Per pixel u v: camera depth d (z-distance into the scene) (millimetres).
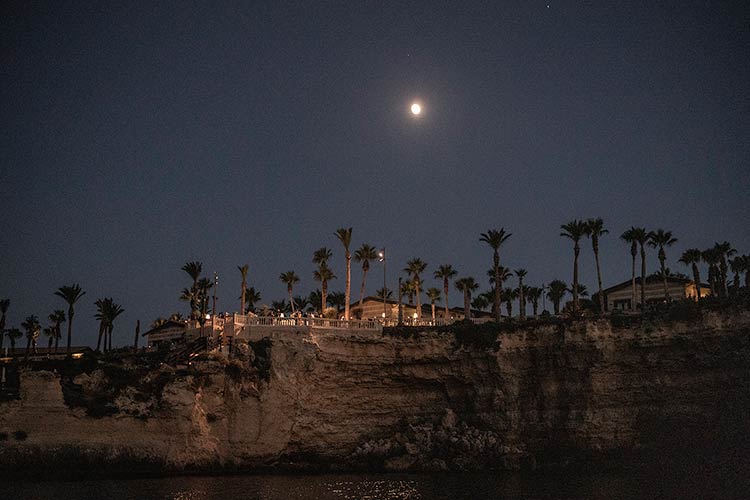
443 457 76688
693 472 70312
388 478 69875
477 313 128750
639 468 74000
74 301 103812
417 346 81125
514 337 81562
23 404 65688
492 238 97938
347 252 102562
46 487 60188
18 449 64312
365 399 79812
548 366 80188
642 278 99062
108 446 67062
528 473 73938
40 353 108375
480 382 81188
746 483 65062
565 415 78312
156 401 69500
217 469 70625
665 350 77188
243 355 73750
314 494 58969
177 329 109562
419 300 117938
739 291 86562
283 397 73875
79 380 69188
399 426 80312
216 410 71562
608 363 78125
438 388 82312
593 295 118438
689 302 80188
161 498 55031
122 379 70500
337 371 78500
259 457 72625
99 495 56031
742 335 74625
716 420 73688
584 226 97625
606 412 77188
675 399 75938
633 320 79250
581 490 62125
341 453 77188
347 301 100562
